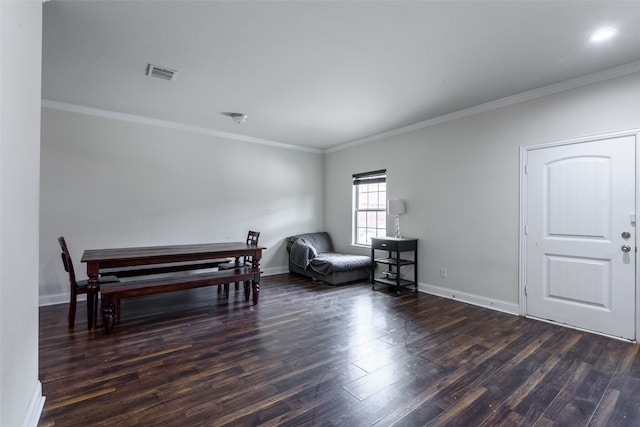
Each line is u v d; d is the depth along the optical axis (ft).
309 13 6.85
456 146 13.42
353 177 18.93
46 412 5.77
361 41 7.96
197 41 8.00
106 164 13.64
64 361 7.76
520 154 11.37
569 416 5.78
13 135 4.34
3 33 3.92
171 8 6.68
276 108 13.04
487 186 12.34
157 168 14.89
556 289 10.57
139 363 7.70
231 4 6.55
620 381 6.94
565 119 10.29
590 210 9.82
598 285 9.68
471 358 8.04
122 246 13.98
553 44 8.04
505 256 11.80
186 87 10.94
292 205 19.71
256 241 14.66
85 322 10.51
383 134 16.83
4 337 4.00
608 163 9.46
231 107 12.95
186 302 12.98
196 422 5.56
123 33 7.62
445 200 13.85
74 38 7.82
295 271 18.60
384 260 15.47
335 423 5.56
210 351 8.41
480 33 7.57
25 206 4.98
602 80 9.53
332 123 15.08
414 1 6.43
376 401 6.22
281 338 9.30
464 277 13.14
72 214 12.91
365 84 10.56
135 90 11.22
